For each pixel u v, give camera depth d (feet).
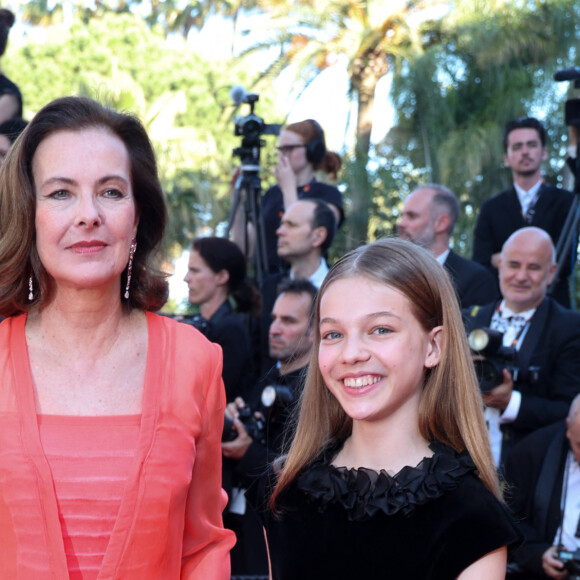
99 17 75.15
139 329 7.27
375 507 7.22
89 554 6.58
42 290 7.02
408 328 7.39
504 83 44.45
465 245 41.50
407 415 7.54
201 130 56.85
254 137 19.60
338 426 8.00
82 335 7.01
